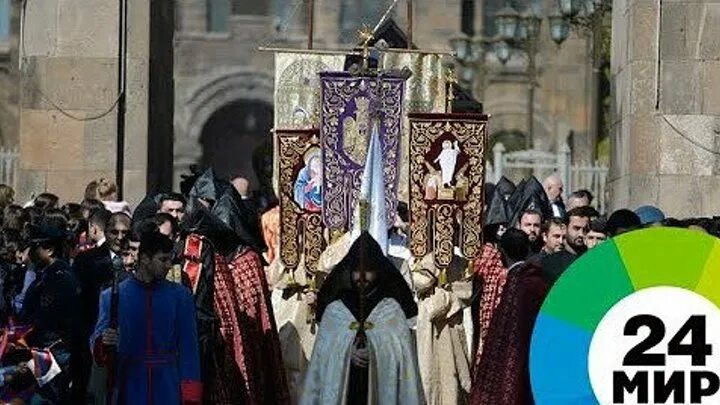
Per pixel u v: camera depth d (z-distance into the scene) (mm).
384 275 45969
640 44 70875
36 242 50938
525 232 53188
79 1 72250
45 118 72375
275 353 50219
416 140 54000
